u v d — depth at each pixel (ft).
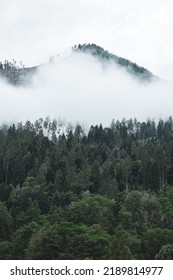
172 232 342.44
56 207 441.68
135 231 357.61
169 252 270.87
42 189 483.10
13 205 458.91
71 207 394.52
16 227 410.11
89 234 297.94
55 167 572.92
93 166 541.75
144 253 315.99
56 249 287.07
